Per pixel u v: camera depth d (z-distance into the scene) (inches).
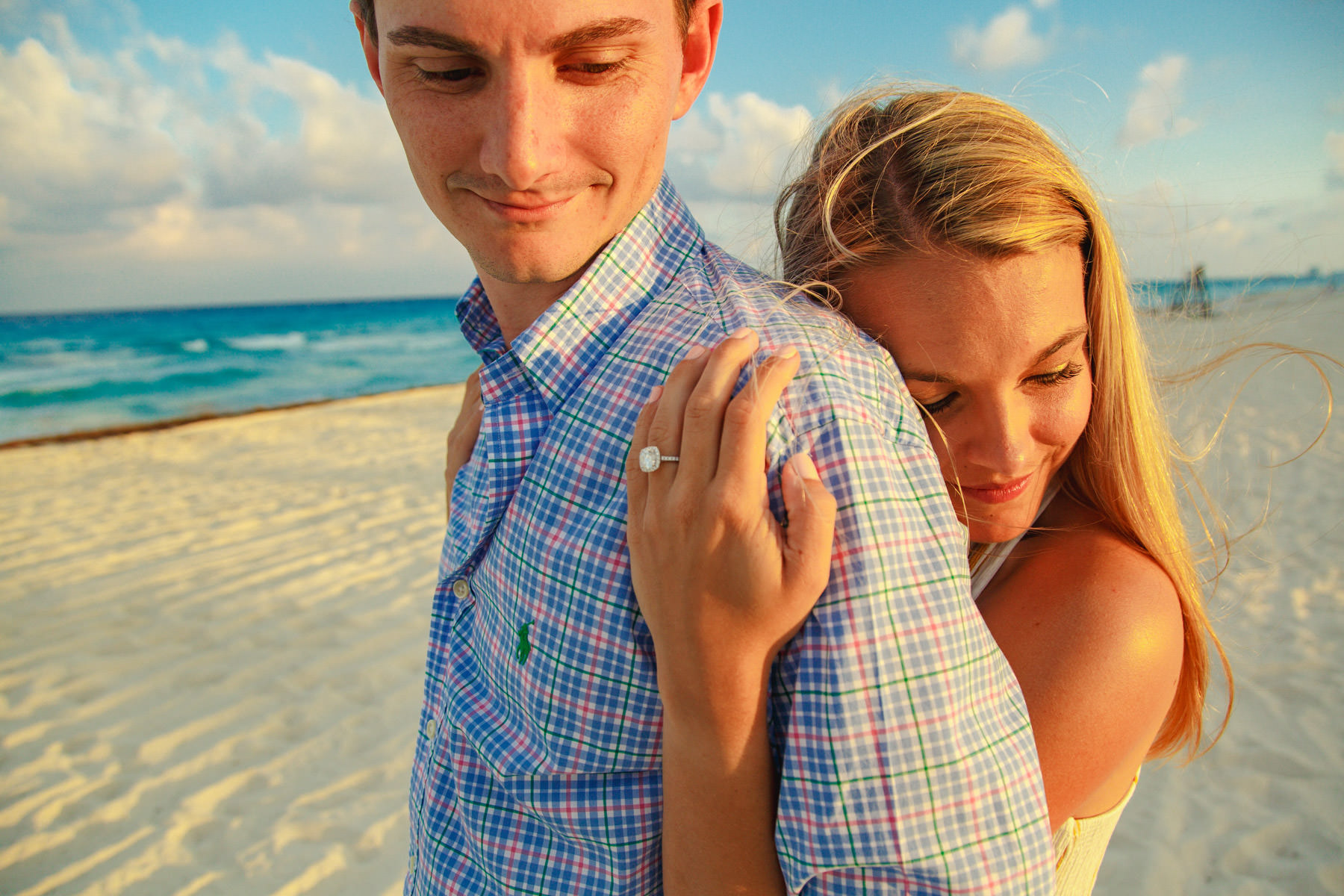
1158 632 38.7
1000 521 42.4
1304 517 213.2
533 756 36.1
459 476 47.8
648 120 36.8
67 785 138.9
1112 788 41.6
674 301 39.7
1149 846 114.1
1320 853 108.3
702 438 30.0
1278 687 143.2
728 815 31.2
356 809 131.2
